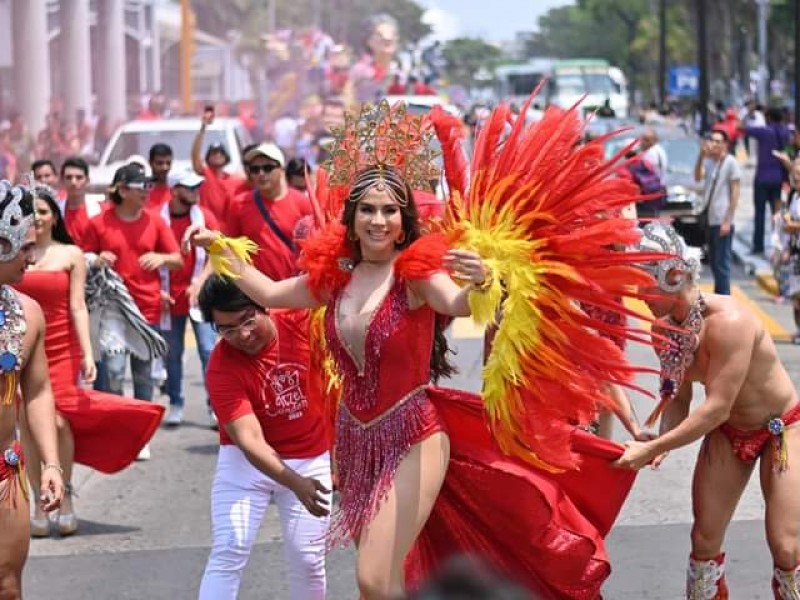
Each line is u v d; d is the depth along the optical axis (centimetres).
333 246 575
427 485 562
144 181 1112
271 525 909
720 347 611
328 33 5653
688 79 6088
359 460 572
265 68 4800
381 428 567
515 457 580
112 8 3238
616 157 569
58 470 586
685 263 612
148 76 3941
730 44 9612
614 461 601
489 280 530
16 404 576
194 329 1192
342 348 571
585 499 606
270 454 606
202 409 1295
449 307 548
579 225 565
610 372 564
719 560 655
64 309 869
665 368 630
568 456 569
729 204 1817
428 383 575
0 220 563
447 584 209
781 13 8394
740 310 617
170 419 1220
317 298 587
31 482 884
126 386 1373
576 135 572
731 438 639
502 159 572
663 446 606
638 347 1485
